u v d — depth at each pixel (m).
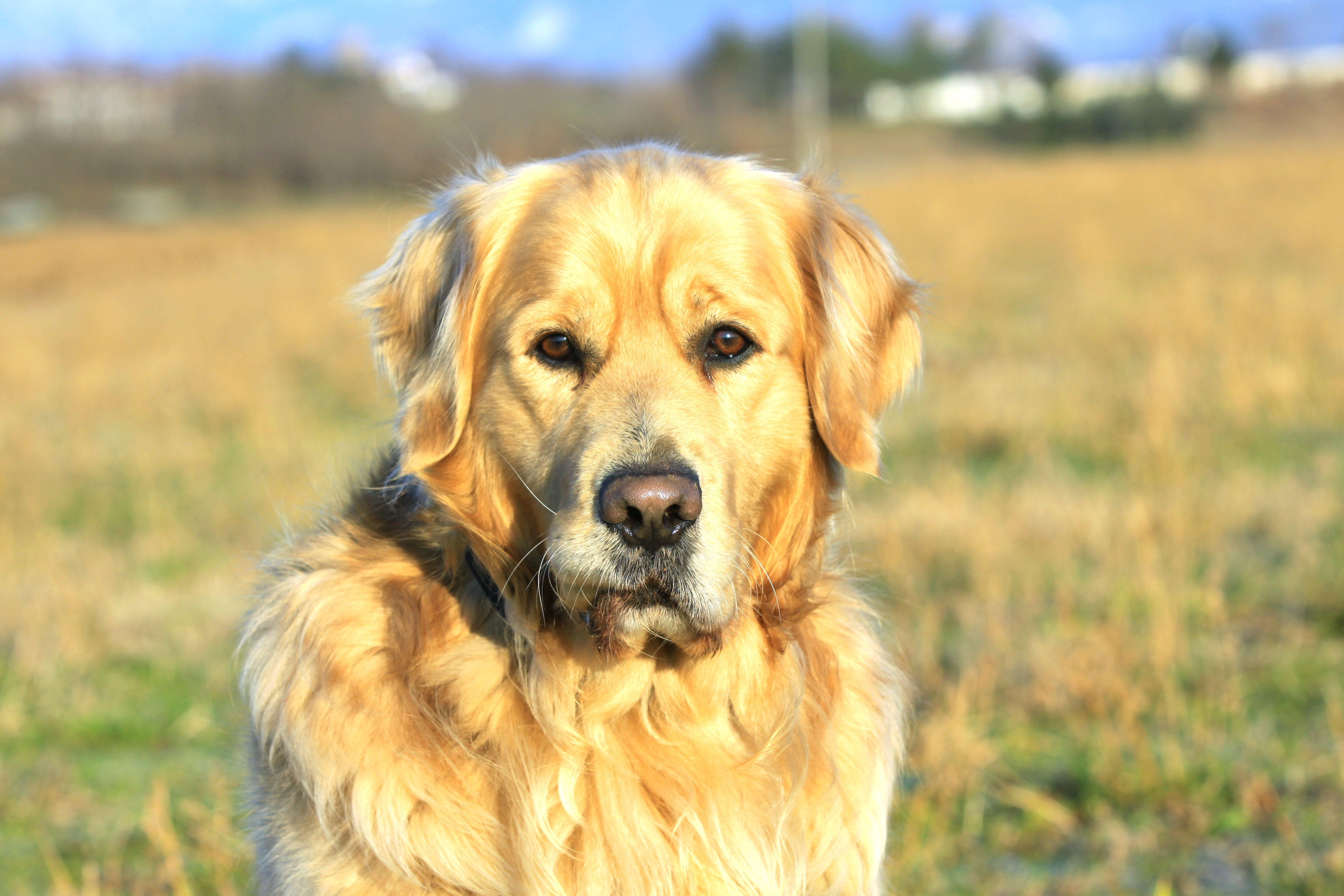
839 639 3.13
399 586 2.87
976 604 5.97
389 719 2.70
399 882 2.67
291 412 11.23
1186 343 11.78
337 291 19.36
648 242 2.83
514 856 2.69
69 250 31.02
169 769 4.85
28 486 8.89
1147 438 8.64
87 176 49.25
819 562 3.10
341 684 2.73
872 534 6.97
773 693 2.95
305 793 2.76
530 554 2.87
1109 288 16.39
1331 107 72.00
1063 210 29.06
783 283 3.04
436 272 3.10
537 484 2.78
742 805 2.82
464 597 2.92
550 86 53.53
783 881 2.80
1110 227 24.41
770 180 3.17
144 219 43.56
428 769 2.67
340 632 2.79
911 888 3.83
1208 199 28.94
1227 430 8.88
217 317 17.44
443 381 2.93
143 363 13.91
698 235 2.87
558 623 2.86
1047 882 3.86
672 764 2.86
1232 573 6.25
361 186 50.16
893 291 3.32
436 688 2.79
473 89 53.31
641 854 2.77
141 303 19.50
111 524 8.15
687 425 2.66
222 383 12.55
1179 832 4.10
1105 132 68.00
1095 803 4.27
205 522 8.02
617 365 2.79
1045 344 12.84
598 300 2.80
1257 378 9.88
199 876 3.97
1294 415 9.23
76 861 4.12
